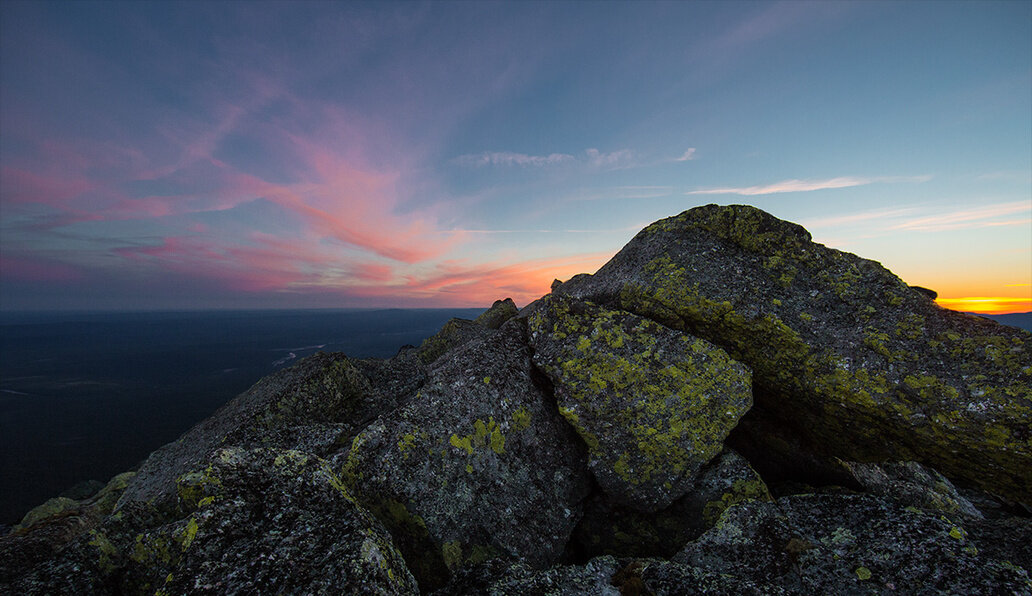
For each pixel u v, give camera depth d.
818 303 1.81
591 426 1.75
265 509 1.15
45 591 1.25
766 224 2.05
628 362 1.79
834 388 1.67
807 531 1.29
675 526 1.64
